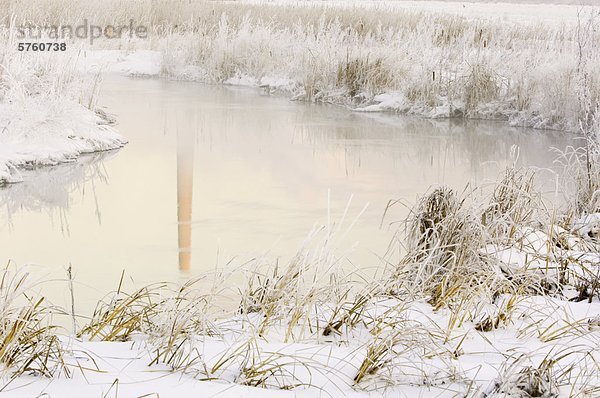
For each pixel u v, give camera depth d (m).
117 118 19.66
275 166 14.69
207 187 12.84
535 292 6.51
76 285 8.09
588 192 9.80
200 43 30.50
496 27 30.36
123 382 4.32
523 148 17.27
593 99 18.78
